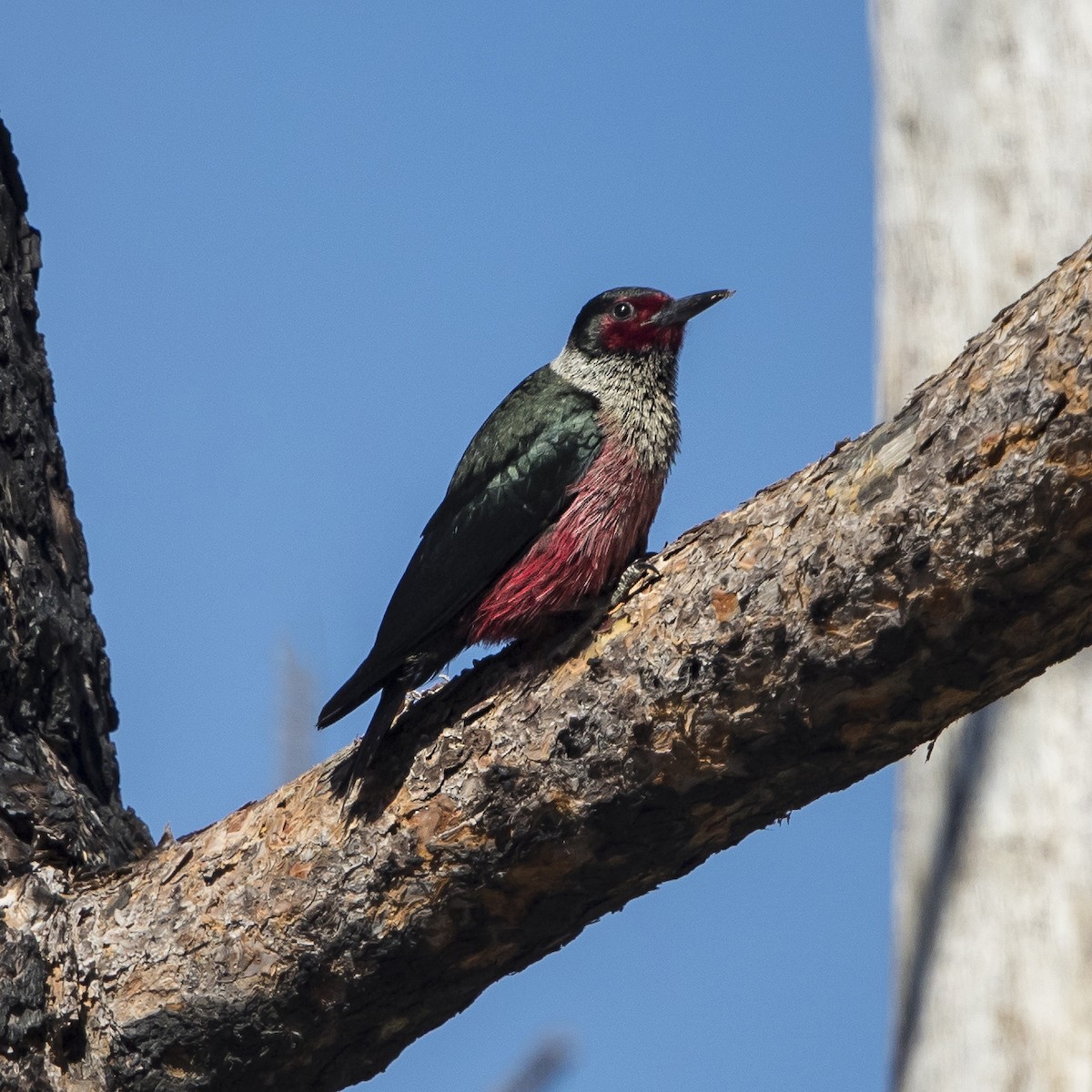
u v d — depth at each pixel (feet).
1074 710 43.80
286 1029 29.68
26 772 32.55
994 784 44.24
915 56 49.39
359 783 28.94
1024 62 47.91
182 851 30.60
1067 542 23.02
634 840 27.71
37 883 31.12
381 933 28.76
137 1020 29.84
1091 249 22.98
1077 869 43.09
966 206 47.91
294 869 29.09
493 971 29.68
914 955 45.06
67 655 34.40
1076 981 42.63
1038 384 22.89
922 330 48.03
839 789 27.50
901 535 24.09
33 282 36.35
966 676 24.89
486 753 27.96
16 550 33.99
